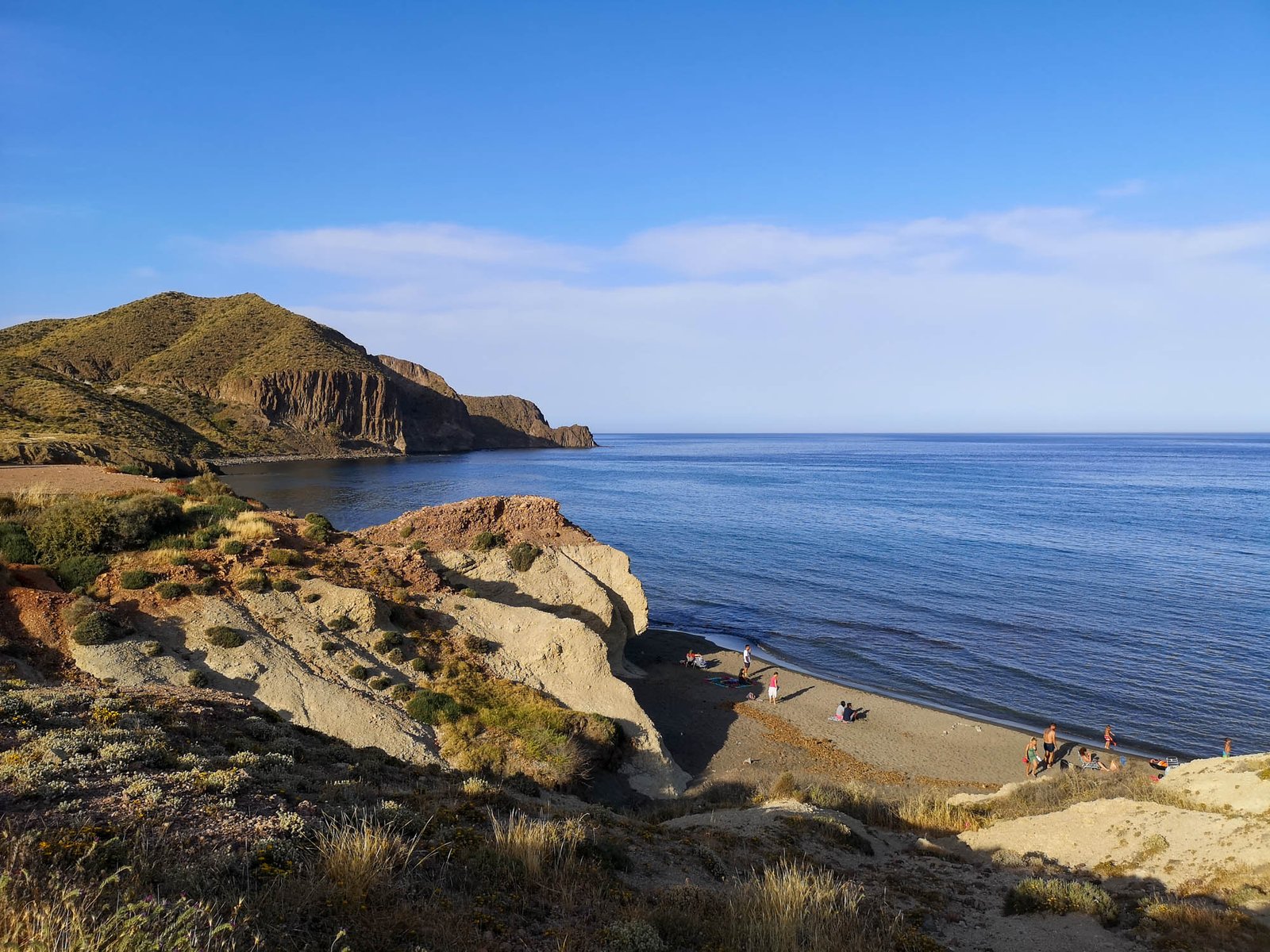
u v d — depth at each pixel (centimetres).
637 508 11094
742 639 4722
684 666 4144
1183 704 3638
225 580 2719
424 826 961
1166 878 1343
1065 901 1213
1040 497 12781
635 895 952
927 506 11362
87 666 2139
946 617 5141
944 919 1182
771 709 3531
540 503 4175
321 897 686
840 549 7612
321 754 1419
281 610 2658
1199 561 6981
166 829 778
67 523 2697
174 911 575
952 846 1730
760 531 8825
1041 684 3916
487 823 1106
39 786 838
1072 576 6350
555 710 2586
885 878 1372
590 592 3669
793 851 1429
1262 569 6612
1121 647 4466
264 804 924
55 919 513
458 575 3550
